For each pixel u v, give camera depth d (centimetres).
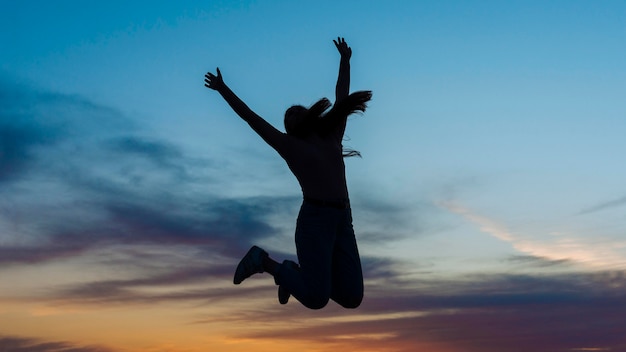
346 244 506
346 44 575
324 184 490
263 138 491
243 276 512
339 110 493
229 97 486
